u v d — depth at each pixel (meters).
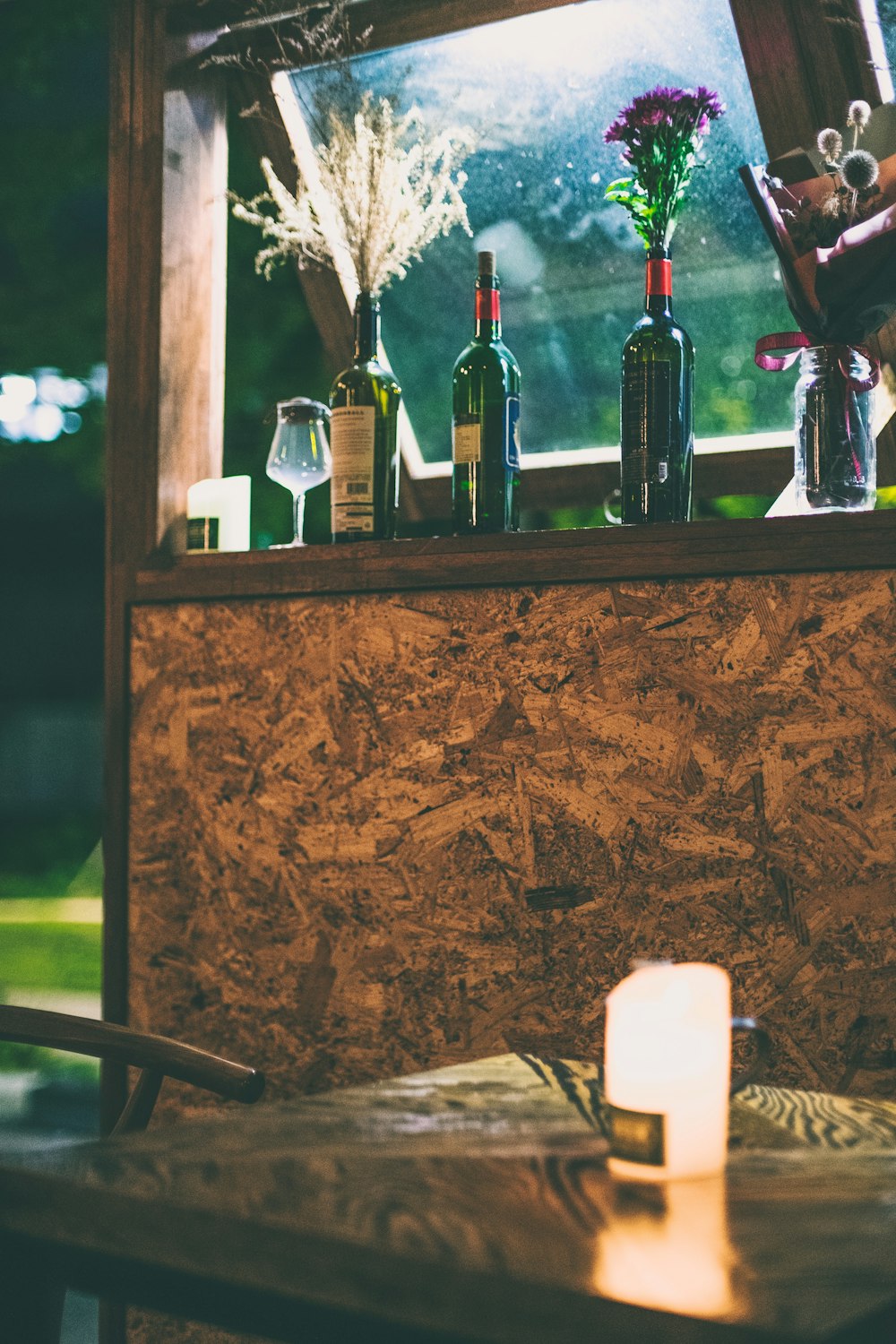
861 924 1.45
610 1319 0.55
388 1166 0.76
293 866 1.76
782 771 1.49
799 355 1.58
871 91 1.70
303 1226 0.65
